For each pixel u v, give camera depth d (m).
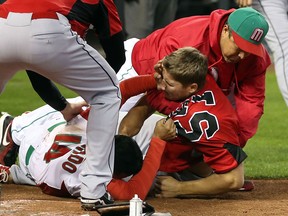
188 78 19.38
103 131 18.84
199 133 20.20
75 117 21.39
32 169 21.55
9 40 18.30
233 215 19.20
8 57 18.56
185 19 21.61
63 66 18.45
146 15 43.72
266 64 21.67
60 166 20.70
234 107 22.25
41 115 22.97
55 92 20.92
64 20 18.34
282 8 26.89
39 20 18.14
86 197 18.84
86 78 18.75
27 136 22.38
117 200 19.66
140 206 16.23
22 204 20.00
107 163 18.97
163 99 20.58
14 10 18.36
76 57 18.44
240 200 21.19
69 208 19.48
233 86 21.81
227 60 20.44
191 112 20.28
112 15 19.30
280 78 26.81
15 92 46.28
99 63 18.77
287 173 25.67
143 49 21.80
